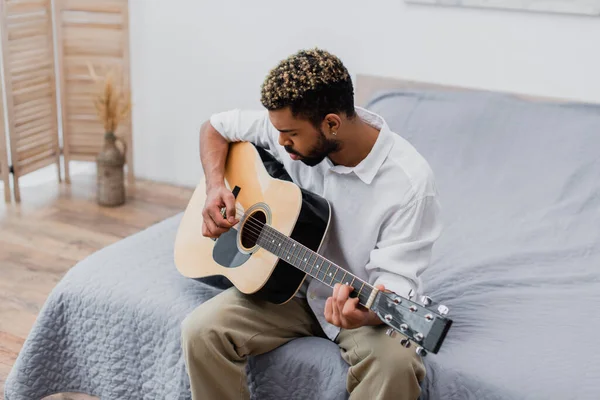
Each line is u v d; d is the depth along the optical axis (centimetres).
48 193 337
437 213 156
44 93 329
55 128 340
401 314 134
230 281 169
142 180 357
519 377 148
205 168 185
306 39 308
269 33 313
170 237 205
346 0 296
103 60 331
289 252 158
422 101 272
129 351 178
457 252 206
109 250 197
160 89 340
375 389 146
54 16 335
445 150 252
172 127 345
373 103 279
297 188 165
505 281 188
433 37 288
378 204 156
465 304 177
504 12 275
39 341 185
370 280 157
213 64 327
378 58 299
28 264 274
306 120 149
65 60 330
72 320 183
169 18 327
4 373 212
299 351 162
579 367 151
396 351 146
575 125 250
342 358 157
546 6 266
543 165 240
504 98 267
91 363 184
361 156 157
